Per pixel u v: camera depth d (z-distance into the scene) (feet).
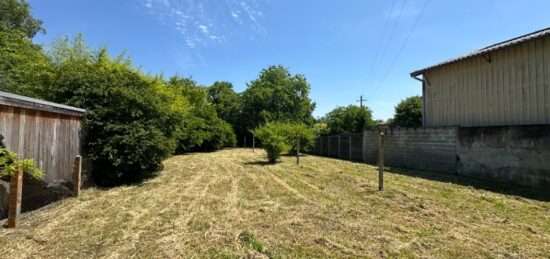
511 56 30.73
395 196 22.29
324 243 13.17
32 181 18.67
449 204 19.85
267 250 12.36
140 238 13.88
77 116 24.64
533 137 25.45
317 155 68.08
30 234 14.26
